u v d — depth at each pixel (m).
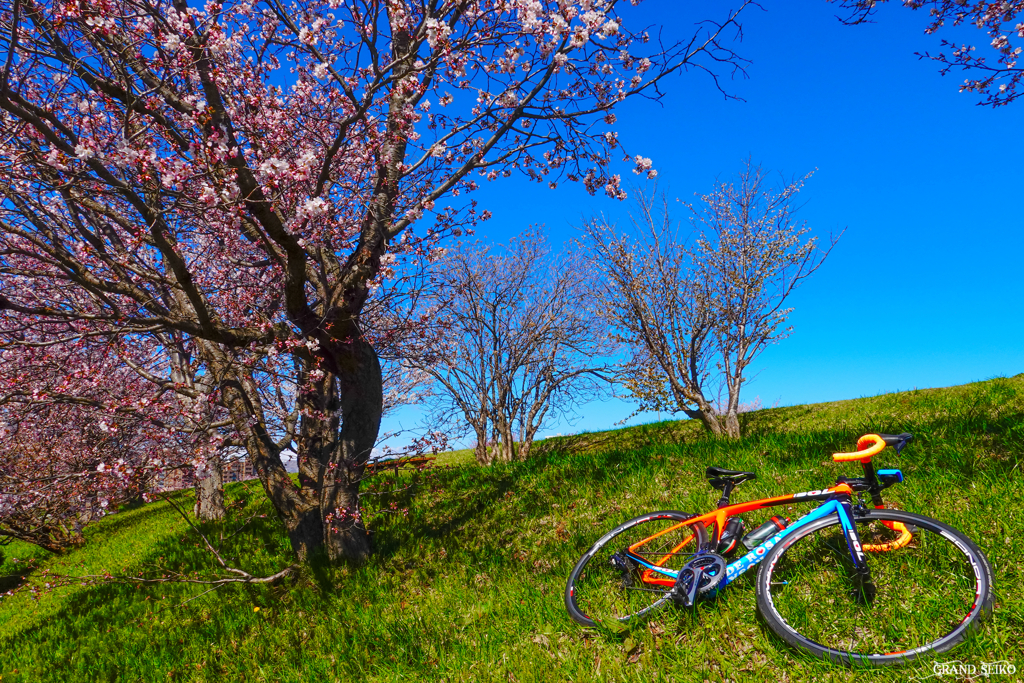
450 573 5.47
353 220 5.91
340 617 4.98
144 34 4.58
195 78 4.75
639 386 12.20
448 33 4.61
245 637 5.23
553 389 12.88
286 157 5.31
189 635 5.52
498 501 7.55
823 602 3.27
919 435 5.64
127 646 5.69
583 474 7.65
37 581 10.08
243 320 6.78
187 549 8.97
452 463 14.32
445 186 5.99
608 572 4.22
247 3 5.15
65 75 4.96
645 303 11.84
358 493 6.44
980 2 5.43
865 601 3.09
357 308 5.91
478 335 12.38
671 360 11.96
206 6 4.53
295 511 6.51
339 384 7.02
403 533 7.13
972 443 5.08
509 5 5.07
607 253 11.97
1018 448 4.71
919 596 3.12
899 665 2.73
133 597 7.37
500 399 12.42
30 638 6.92
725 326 11.59
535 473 8.39
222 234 5.73
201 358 7.13
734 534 3.57
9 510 8.06
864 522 3.26
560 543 5.47
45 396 5.45
